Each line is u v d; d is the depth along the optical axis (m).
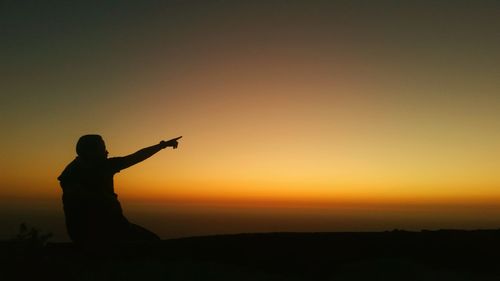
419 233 7.97
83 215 7.27
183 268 6.25
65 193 7.33
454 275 6.15
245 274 6.12
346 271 6.32
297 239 7.60
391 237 7.73
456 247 7.21
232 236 7.76
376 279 5.99
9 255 5.92
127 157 7.63
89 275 5.89
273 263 6.56
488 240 7.52
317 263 6.60
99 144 7.56
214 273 6.09
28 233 6.38
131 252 6.95
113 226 7.48
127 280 5.74
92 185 7.41
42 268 5.86
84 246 7.21
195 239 7.56
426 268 6.38
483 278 6.02
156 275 5.95
